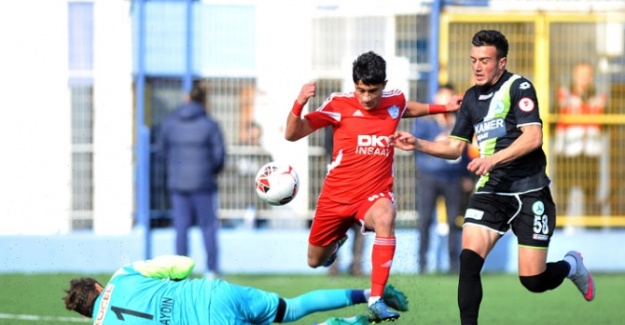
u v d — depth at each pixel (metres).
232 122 48.75
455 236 46.31
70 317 33.22
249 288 24.42
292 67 48.25
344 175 27.33
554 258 49.25
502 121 24.72
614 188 49.72
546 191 25.03
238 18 48.31
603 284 43.16
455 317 32.62
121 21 48.09
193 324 23.20
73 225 48.62
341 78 47.88
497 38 24.64
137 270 23.92
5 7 48.16
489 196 25.05
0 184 48.38
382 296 26.30
